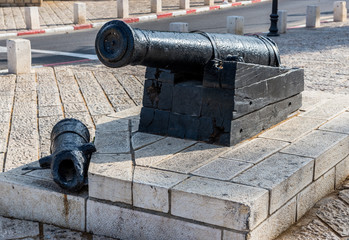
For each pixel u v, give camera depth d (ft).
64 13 79.20
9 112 26.58
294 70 18.98
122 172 13.82
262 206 12.43
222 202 12.16
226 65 15.44
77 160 14.40
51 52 49.26
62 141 15.37
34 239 13.91
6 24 69.15
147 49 13.91
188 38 15.44
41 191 14.66
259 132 17.26
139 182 13.19
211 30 63.41
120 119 19.01
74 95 30.48
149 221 13.30
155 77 16.74
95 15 77.66
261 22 71.92
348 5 92.58
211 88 15.81
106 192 13.74
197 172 13.78
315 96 22.62
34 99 29.50
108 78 35.58
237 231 12.17
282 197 13.34
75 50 50.47
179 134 16.65
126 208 13.57
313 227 14.03
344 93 29.14
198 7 87.66
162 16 78.07
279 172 13.74
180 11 81.35
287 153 15.21
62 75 36.83
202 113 16.12
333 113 19.65
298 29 65.51
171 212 12.94
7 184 15.10
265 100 17.29
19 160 19.62
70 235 14.14
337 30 62.95
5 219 15.20
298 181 14.05
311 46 49.80
